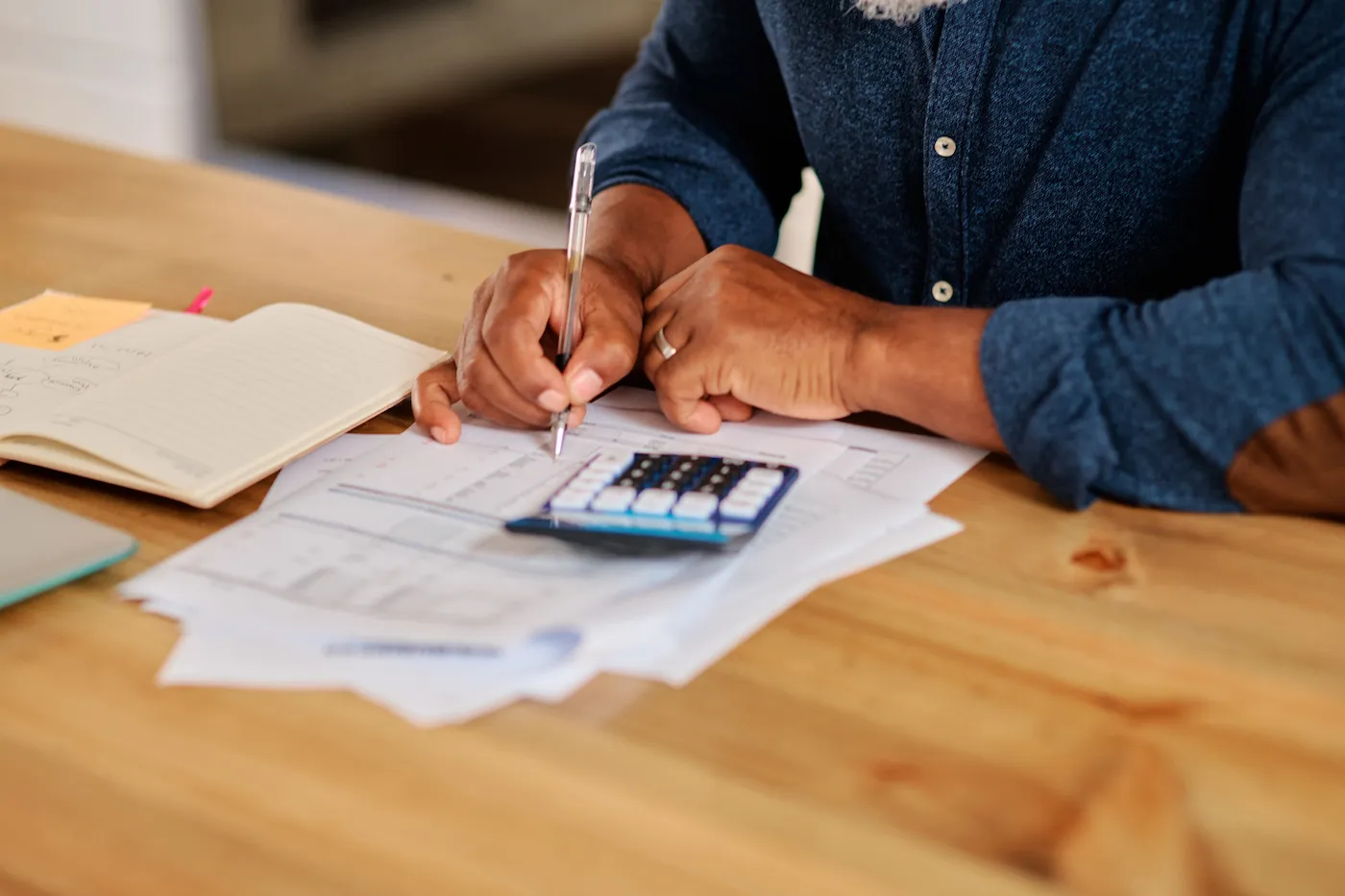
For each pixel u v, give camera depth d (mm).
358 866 530
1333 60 837
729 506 755
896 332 880
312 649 657
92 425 852
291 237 1285
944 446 900
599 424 932
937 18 1044
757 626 689
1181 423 801
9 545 728
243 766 583
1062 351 826
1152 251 1058
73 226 1295
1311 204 796
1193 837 556
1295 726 626
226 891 518
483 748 597
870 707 632
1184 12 944
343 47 3707
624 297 975
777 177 1332
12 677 642
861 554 757
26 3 3664
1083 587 739
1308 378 774
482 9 3586
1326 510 809
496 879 524
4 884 521
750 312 913
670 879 526
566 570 712
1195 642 689
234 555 732
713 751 599
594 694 635
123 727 607
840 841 547
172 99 3629
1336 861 546
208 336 989
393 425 931
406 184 3596
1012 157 1065
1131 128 998
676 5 1278
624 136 1238
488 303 945
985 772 591
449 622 652
